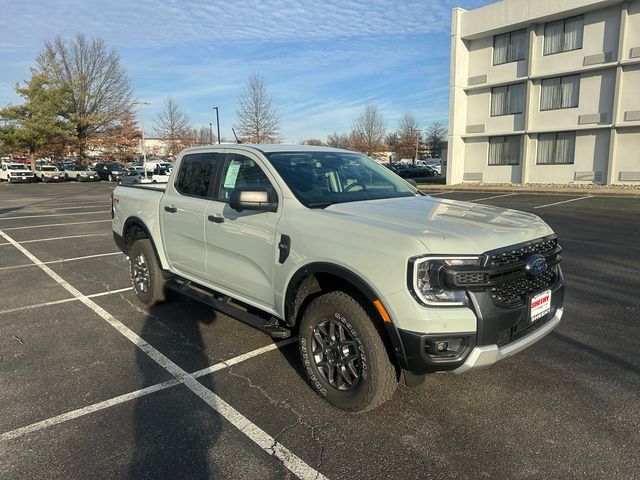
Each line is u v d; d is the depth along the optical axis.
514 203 17.53
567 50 23.64
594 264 7.46
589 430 3.05
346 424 3.16
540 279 3.24
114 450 2.89
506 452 2.84
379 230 3.00
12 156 54.16
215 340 4.63
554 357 4.12
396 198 4.04
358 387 3.15
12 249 9.62
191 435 3.04
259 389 3.65
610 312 5.23
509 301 2.94
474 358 2.77
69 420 3.23
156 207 5.20
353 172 4.36
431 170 48.53
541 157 25.47
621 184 22.44
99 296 6.14
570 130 23.94
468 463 2.75
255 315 4.03
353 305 3.11
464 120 28.78
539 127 25.17
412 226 3.02
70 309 5.61
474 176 28.80
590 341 4.45
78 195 26.69
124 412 3.33
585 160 23.70
